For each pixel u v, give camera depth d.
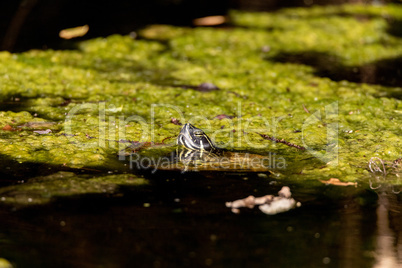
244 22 25.50
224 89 15.57
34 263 6.64
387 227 7.92
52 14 24.27
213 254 6.96
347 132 12.33
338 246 7.32
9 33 21.22
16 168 9.77
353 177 9.84
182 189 9.16
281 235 7.57
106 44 20.31
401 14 28.81
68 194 8.70
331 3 31.33
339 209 8.52
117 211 8.16
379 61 20.12
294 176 9.90
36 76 15.96
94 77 16.42
